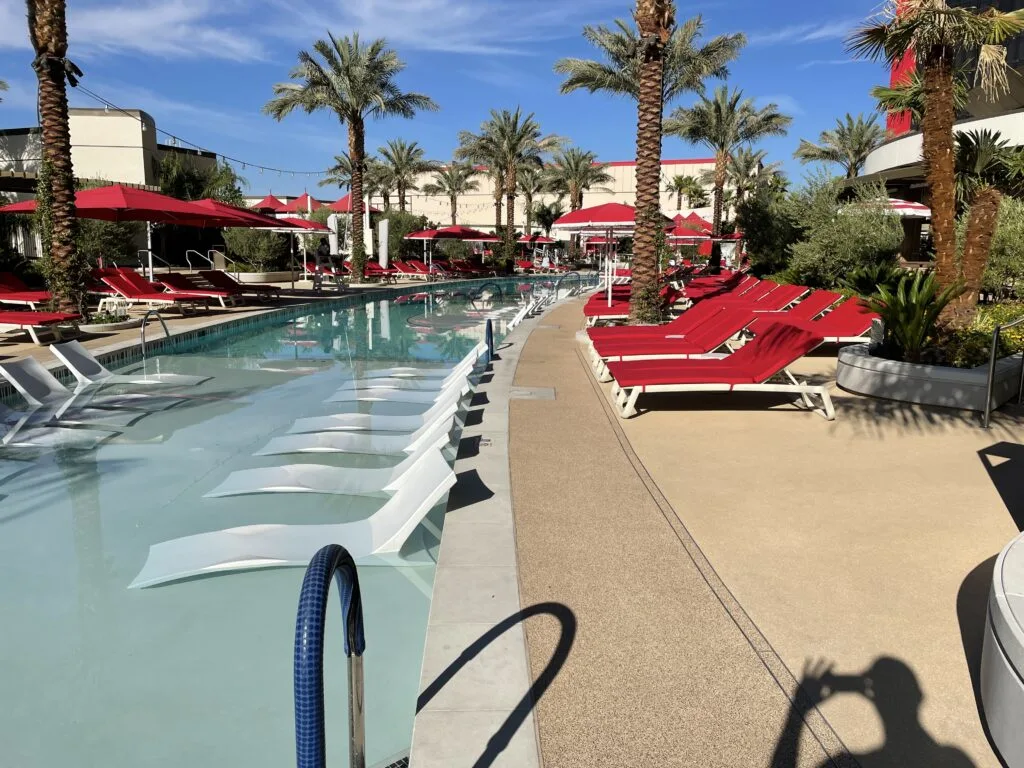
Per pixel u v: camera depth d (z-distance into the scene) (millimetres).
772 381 7949
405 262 33656
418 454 5715
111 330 12891
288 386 9297
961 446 5953
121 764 2666
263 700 3027
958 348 7801
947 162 8977
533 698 2600
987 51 9234
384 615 3574
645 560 3775
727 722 2496
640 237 12719
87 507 5156
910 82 12625
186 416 7672
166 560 4258
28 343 11445
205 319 14922
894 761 2326
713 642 2994
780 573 3652
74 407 8031
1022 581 2572
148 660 3309
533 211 54938
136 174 30703
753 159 46312
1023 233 12398
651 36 12203
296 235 32500
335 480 5578
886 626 3146
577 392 8148
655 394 8062
